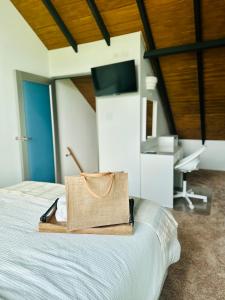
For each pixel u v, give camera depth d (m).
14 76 3.08
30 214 1.41
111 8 2.95
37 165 3.48
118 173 1.20
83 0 2.91
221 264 1.88
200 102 4.09
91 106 5.15
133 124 3.38
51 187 1.96
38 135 3.49
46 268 0.90
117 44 3.32
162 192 3.24
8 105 3.03
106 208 1.19
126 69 3.15
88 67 3.56
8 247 1.05
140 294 0.98
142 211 1.45
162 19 2.96
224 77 3.55
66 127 4.33
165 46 3.33
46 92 3.69
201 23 2.91
